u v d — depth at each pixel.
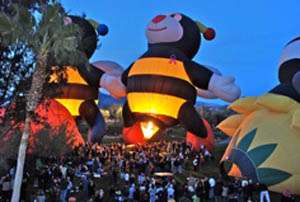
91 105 39.59
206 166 33.47
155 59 34.03
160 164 30.81
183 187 23.20
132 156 33.97
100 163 31.61
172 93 33.34
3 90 22.55
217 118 57.69
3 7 22.05
